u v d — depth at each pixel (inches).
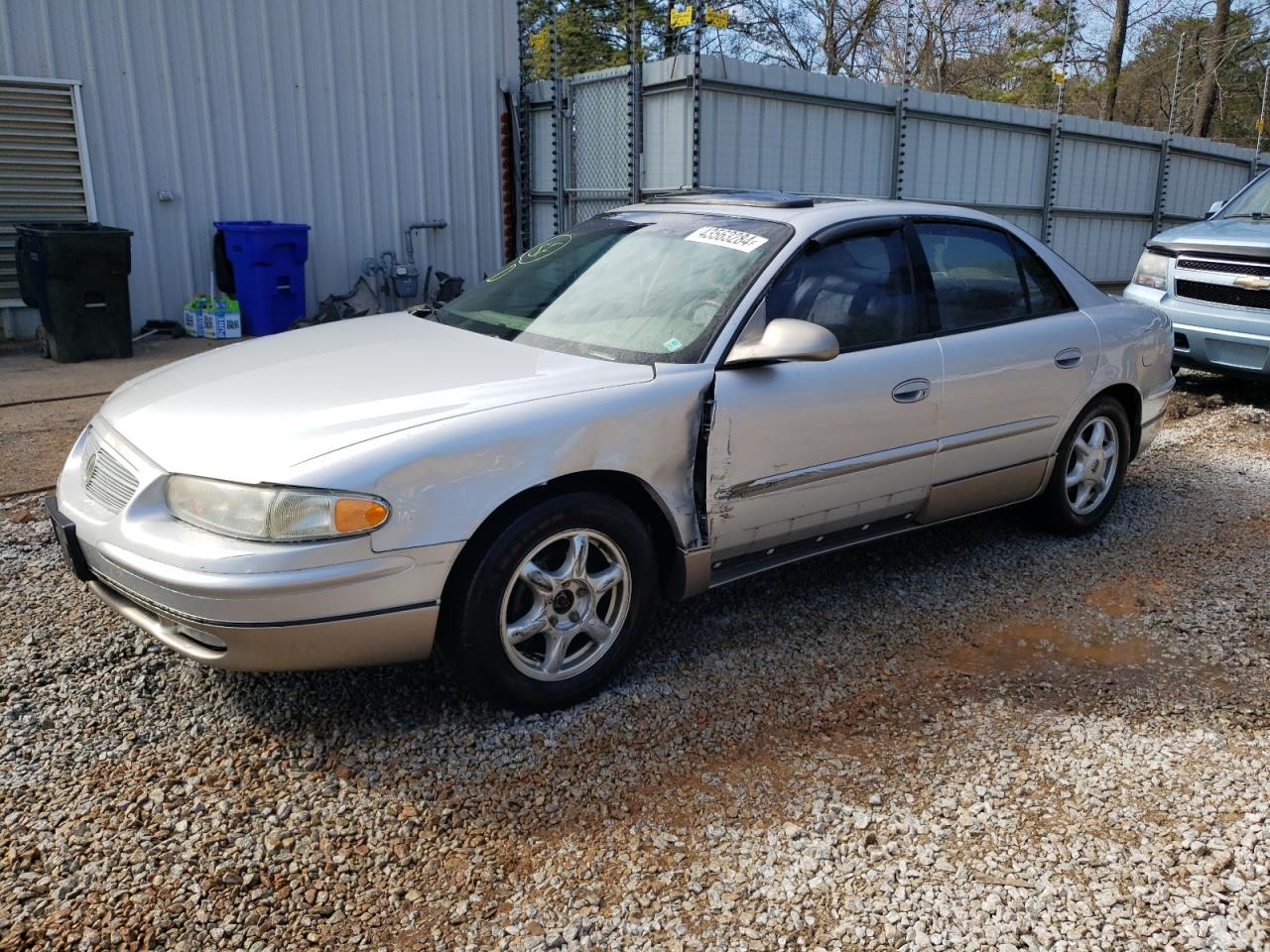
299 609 107.2
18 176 373.7
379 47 444.5
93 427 136.4
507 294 165.0
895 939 91.2
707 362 134.3
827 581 173.9
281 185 429.7
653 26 840.3
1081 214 595.5
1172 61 1170.0
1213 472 245.4
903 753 121.0
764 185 421.7
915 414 156.1
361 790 110.3
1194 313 309.9
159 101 394.3
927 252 164.4
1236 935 92.0
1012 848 104.0
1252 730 127.3
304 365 136.5
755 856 101.8
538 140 477.7
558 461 119.3
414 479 110.3
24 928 88.7
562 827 105.5
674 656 144.0
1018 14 1083.3
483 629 118.0
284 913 92.1
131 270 387.9
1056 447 184.9
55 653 137.5
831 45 1057.5
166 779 110.7
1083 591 171.6
